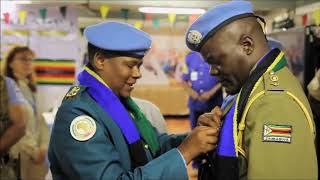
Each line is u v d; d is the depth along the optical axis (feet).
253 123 3.19
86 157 3.64
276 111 3.11
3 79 7.94
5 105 7.79
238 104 3.38
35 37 10.07
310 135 3.10
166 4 6.77
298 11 6.66
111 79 4.04
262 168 3.04
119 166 3.76
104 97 4.01
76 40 9.98
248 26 3.42
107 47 3.82
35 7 9.36
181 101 26.45
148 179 3.52
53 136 3.93
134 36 3.88
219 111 3.79
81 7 8.00
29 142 9.05
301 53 6.40
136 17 7.65
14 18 9.64
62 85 10.16
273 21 7.09
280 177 3.00
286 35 6.89
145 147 4.33
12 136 7.83
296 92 3.26
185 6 6.70
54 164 4.07
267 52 3.49
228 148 3.39
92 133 3.72
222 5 3.46
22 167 9.12
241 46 3.43
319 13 5.89
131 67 4.00
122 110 4.06
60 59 10.18
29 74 9.96
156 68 28.17
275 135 3.06
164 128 6.04
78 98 3.95
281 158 3.01
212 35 3.43
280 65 3.44
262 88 3.30
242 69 3.47
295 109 3.12
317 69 6.23
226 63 3.48
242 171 3.32
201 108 12.76
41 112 9.82
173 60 27.63
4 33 10.00
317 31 6.13
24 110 8.20
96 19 8.03
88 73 4.13
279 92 3.21
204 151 3.61
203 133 3.62
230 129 3.41
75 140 3.70
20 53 9.94
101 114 3.90
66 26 9.98
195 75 12.76
